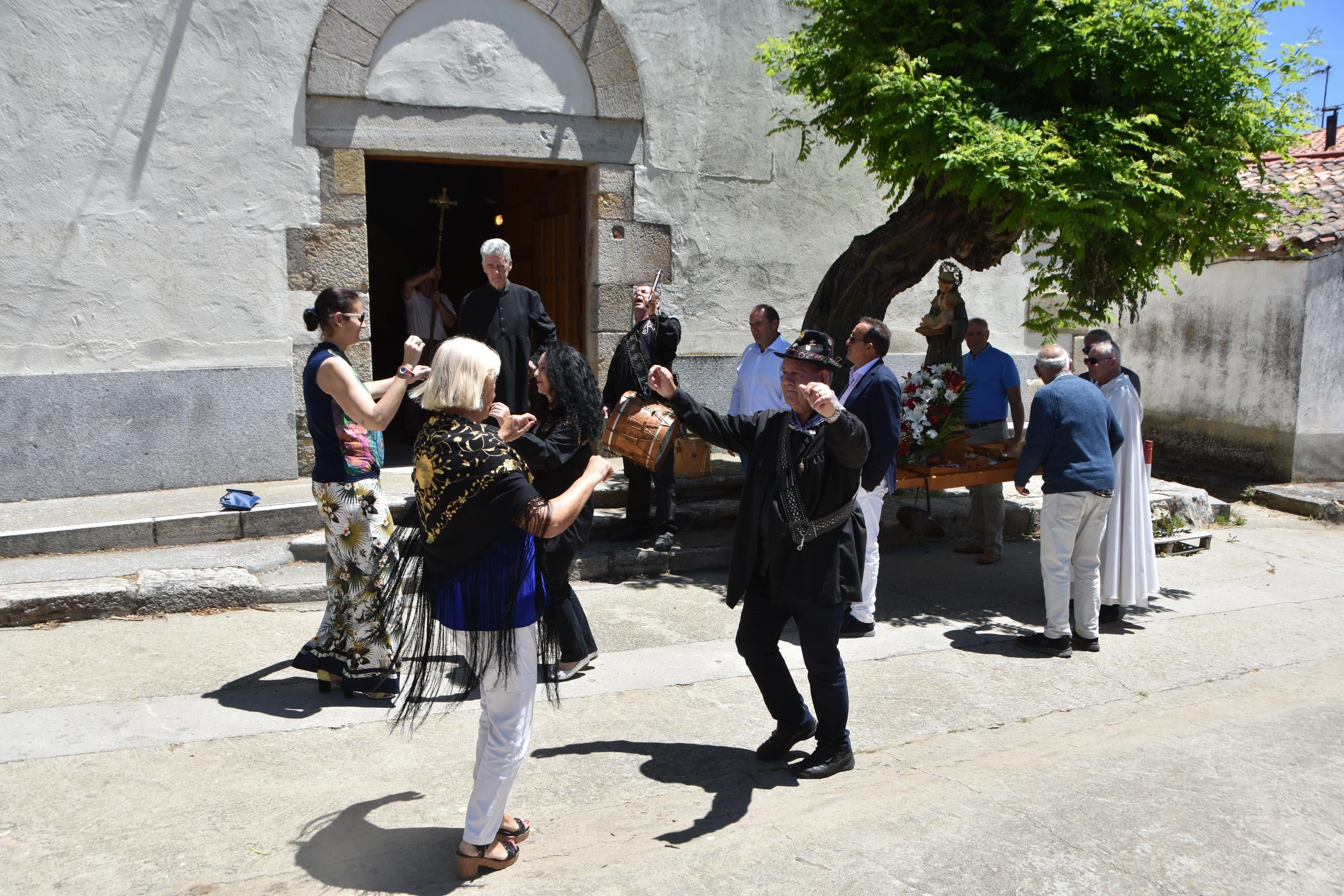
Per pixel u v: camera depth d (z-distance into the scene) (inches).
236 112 280.7
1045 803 146.7
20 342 264.7
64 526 232.8
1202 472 434.3
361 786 144.3
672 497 262.1
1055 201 229.3
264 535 249.3
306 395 167.2
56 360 268.5
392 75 297.3
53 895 115.0
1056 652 214.5
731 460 333.1
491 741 123.0
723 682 190.4
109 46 265.7
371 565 169.3
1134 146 240.2
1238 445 425.7
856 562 153.5
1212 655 218.7
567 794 145.1
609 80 325.1
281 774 146.6
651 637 213.6
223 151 280.2
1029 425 216.7
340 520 167.2
